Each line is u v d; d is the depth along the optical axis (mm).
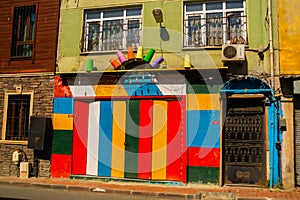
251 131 9367
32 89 10883
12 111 11078
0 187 9289
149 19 10312
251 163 9258
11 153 10727
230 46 9125
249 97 9297
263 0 9602
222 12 10016
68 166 10250
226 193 8312
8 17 11516
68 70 10695
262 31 9508
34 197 8031
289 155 8898
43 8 11227
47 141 10422
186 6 10289
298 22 9289
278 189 8758
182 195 8188
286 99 9070
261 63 9383
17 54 11328
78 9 10969
